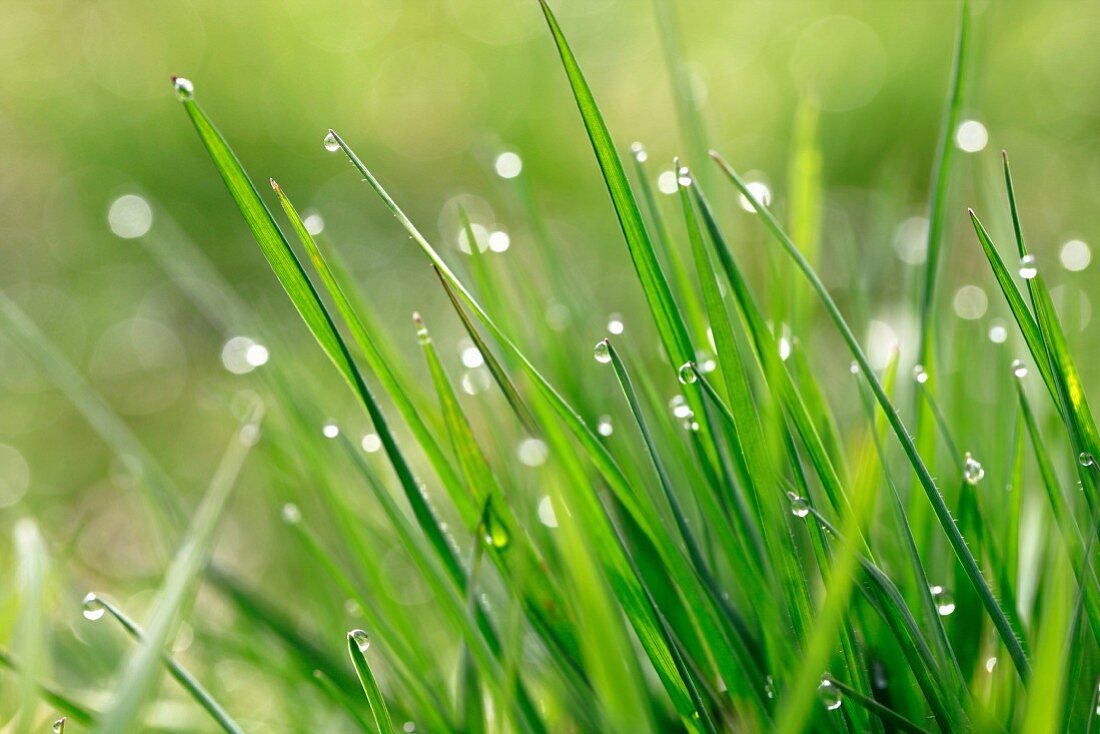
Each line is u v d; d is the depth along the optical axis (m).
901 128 0.98
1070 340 0.39
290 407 0.38
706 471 0.35
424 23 1.28
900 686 0.35
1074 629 0.33
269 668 0.38
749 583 0.34
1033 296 0.33
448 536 0.34
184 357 0.82
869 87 1.03
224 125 1.08
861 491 0.34
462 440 0.34
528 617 0.34
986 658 0.36
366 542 0.38
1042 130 0.98
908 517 0.35
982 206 0.58
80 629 0.39
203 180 1.02
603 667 0.33
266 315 0.43
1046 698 0.31
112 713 0.31
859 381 0.36
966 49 0.35
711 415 0.35
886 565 0.35
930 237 0.36
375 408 0.34
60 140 1.09
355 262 0.89
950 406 0.38
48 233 0.96
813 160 0.38
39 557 0.34
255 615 0.37
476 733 0.35
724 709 0.34
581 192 0.97
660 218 0.37
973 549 0.35
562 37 0.33
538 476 0.38
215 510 0.34
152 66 1.16
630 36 1.25
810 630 0.33
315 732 0.38
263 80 1.15
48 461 0.68
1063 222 0.78
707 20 1.29
